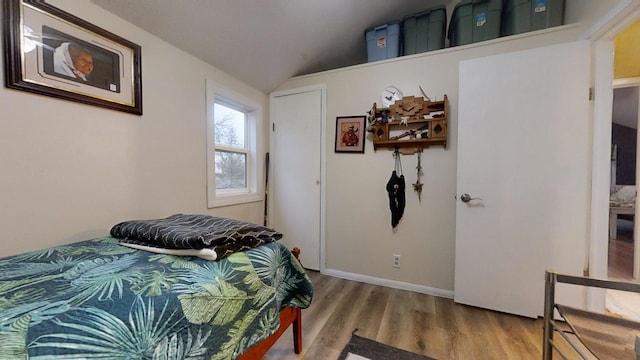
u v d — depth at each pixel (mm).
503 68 1799
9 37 1079
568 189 1674
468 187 1916
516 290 1807
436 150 2141
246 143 2684
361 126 2416
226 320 871
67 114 1276
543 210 1730
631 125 4418
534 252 1759
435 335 1582
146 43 1629
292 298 1348
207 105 2080
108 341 598
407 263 2262
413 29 2266
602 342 903
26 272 863
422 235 2203
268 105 2846
